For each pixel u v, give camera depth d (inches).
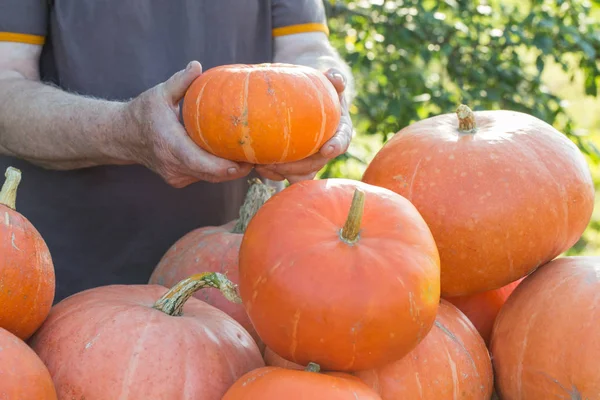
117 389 49.4
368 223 49.7
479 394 56.7
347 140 63.1
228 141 57.6
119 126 67.1
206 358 52.1
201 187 86.1
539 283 59.1
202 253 68.2
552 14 177.2
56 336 52.1
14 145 78.2
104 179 83.7
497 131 61.8
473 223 57.3
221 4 83.4
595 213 269.3
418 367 54.1
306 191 51.2
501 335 59.7
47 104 74.1
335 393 45.8
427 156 60.0
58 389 49.8
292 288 46.8
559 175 59.4
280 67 60.3
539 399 56.1
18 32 78.6
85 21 80.2
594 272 57.1
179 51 83.0
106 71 81.7
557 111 172.9
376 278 46.9
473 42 172.1
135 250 86.6
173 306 54.7
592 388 53.1
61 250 85.8
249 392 46.6
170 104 62.5
